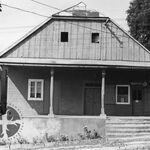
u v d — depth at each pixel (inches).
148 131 1066.7
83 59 1275.8
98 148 778.8
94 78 1289.4
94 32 1299.2
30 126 1088.2
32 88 1285.7
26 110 1275.8
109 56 1278.3
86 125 1094.4
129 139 933.2
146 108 1284.4
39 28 1298.0
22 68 1286.9
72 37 1295.5
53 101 1278.3
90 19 1305.4
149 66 1228.5
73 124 1094.4
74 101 1284.4
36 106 1278.3
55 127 1091.9
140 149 727.1
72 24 1305.4
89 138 1063.6
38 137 1082.1
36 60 1261.1
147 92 1290.6
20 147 928.9
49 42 1290.6
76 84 1289.4
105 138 1022.4
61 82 1285.7
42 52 1280.8
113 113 1275.8
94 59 1275.8
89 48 1285.7
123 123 1081.4
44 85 1284.4
